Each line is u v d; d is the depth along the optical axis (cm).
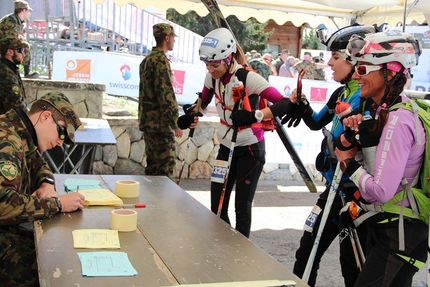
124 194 307
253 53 1184
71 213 264
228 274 198
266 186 707
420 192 222
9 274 254
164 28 518
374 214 232
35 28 1108
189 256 215
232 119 350
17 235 265
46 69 1077
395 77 224
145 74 525
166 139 538
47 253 208
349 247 307
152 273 194
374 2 573
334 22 695
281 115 350
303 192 684
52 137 268
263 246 473
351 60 237
